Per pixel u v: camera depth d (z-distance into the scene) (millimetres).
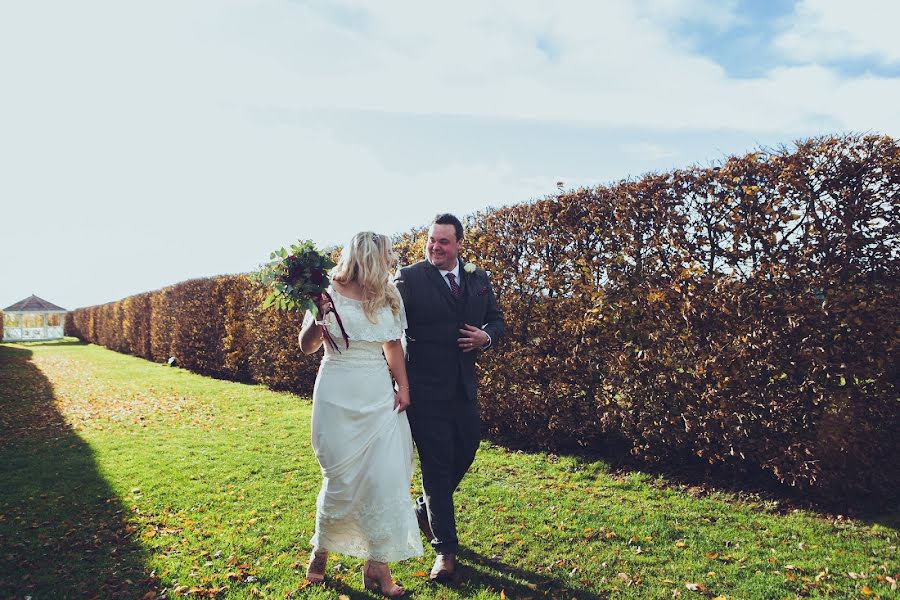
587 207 6152
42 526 4406
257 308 12641
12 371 17438
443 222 3680
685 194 5289
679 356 5258
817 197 4500
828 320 4383
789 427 4551
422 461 3609
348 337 3143
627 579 3340
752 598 3090
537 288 6621
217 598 3215
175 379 14891
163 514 4645
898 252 4258
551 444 6449
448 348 3602
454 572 3434
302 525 4332
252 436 7625
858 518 4145
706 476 5152
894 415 4223
